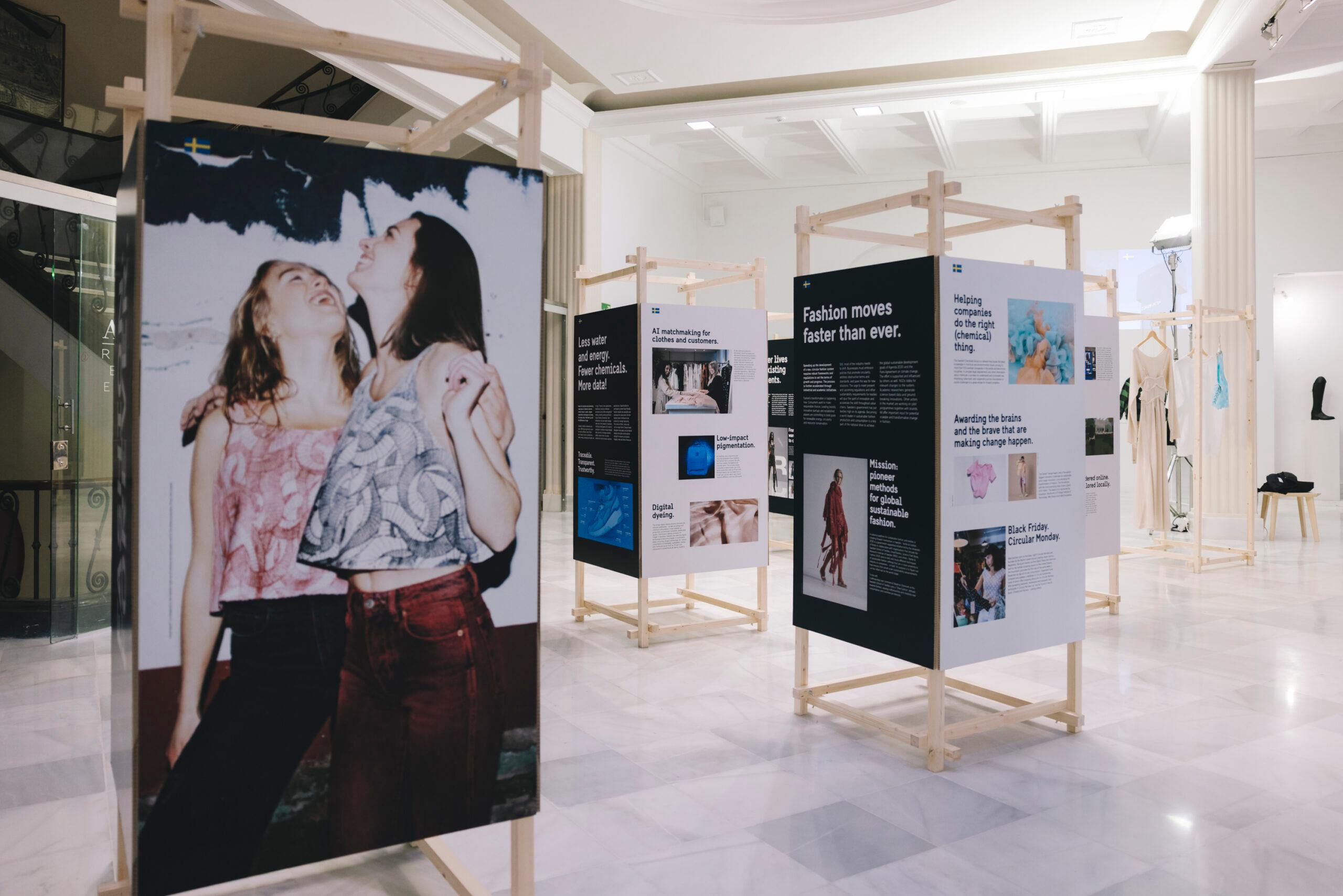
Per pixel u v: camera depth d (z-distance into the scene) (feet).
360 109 28.81
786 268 48.21
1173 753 11.67
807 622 13.00
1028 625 11.85
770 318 28.12
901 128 41.81
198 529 5.92
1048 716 12.44
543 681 14.85
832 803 10.09
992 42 29.45
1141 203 43.04
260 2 20.02
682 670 15.56
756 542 18.40
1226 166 29.99
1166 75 30.78
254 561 6.08
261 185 6.02
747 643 17.53
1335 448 41.19
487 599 6.86
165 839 5.92
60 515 17.95
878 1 26.81
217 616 5.99
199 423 5.90
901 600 11.40
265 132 28.14
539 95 6.95
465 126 7.80
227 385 5.96
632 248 42.14
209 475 5.93
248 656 6.08
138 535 5.78
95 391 18.44
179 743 5.93
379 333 6.41
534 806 7.11
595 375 18.37
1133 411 27.73
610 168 39.83
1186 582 23.48
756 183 48.24
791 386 27.61
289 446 6.14
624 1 26.45
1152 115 38.91
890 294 11.46
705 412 17.71
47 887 8.34
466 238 6.70
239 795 6.10
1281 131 39.45
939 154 45.09
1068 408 12.27
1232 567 25.62
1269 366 42.01
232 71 29.43
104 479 18.63
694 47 29.81
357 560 6.39
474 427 6.76
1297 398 41.98
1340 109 37.19
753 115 35.04
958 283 11.02
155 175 5.73
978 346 11.24
